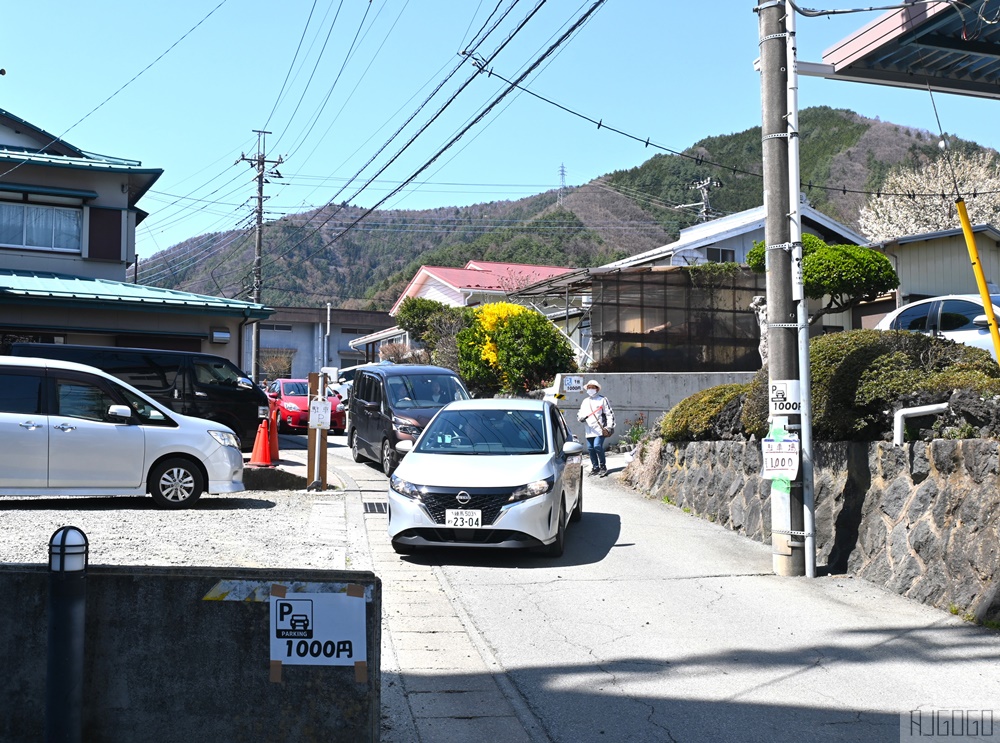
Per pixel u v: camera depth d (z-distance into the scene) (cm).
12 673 432
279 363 5684
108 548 861
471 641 668
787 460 879
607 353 2147
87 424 1110
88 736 426
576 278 2280
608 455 1850
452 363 3162
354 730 432
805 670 612
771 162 914
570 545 1020
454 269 4856
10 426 1077
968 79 1017
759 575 886
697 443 1260
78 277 2189
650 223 12362
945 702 553
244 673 432
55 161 2177
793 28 909
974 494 750
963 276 2519
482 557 952
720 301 2216
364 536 1024
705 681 589
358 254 14212
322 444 1370
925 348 980
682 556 966
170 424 1157
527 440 1038
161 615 432
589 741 492
